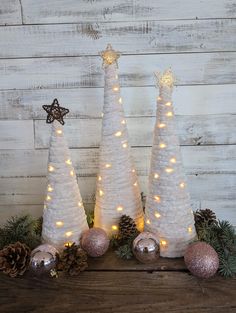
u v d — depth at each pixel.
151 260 0.85
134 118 1.00
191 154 1.03
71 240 0.90
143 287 0.82
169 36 0.93
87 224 0.94
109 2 0.91
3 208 1.09
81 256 0.84
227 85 0.97
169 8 0.92
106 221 0.93
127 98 0.98
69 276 0.85
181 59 0.95
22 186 1.07
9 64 0.96
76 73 0.97
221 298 0.80
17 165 1.05
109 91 0.87
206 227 0.92
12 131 1.02
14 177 1.06
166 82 0.83
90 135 1.02
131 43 0.94
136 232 0.91
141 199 0.99
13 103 0.99
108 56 0.85
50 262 0.82
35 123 1.01
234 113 0.99
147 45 0.94
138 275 0.84
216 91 0.97
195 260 0.80
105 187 0.92
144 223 0.92
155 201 0.88
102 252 0.88
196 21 0.92
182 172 0.87
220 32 0.93
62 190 0.87
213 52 0.94
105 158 0.90
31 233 0.94
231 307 0.79
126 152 0.91
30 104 1.00
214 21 0.92
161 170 0.85
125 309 0.79
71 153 1.03
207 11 0.91
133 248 0.85
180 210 0.87
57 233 0.89
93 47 0.95
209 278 0.83
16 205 1.09
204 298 0.80
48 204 0.89
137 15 0.92
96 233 0.87
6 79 0.98
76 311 0.80
